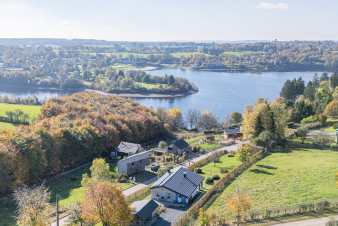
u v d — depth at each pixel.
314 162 122.00
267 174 111.31
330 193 93.94
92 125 146.62
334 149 140.38
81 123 146.50
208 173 116.94
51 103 170.12
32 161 113.06
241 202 76.62
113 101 192.12
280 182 103.69
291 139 152.25
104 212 70.75
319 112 193.12
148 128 170.62
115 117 160.88
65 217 83.50
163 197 94.06
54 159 122.19
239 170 114.19
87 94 198.75
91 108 172.12
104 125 149.62
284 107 176.62
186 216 79.81
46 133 124.88
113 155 141.62
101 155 141.38
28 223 67.75
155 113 193.38
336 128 166.00
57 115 157.62
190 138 176.38
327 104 194.75
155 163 132.38
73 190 105.62
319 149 141.25
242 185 102.12
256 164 122.25
